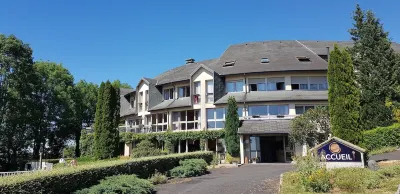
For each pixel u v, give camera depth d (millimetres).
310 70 31281
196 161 19812
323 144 14492
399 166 12484
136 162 15188
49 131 52781
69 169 11180
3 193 7883
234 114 28859
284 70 31281
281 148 29969
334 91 16953
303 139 22031
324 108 22359
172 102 36281
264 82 32469
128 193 11453
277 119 29750
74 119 54156
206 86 33750
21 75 43656
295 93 31266
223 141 31766
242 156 28141
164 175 17000
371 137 23484
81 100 57281
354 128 16250
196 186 14500
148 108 37938
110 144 26328
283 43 39500
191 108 34000
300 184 11695
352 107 16531
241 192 12164
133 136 36219
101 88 27531
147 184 12492
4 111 42375
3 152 44656
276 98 30500
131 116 42781
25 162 43875
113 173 13297
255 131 28062
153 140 35844
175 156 19484
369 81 27453
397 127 22953
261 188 12758
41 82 49250
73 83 56406
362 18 30578
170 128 35375
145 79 39344
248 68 33062
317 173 11398
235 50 39281
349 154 14023
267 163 27094
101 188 10875
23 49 44281
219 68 35125
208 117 33312
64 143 57031
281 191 11211
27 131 48344
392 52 28750
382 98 27219
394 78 27500
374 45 29125
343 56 17156
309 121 21484
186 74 37469
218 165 24938
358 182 11047
